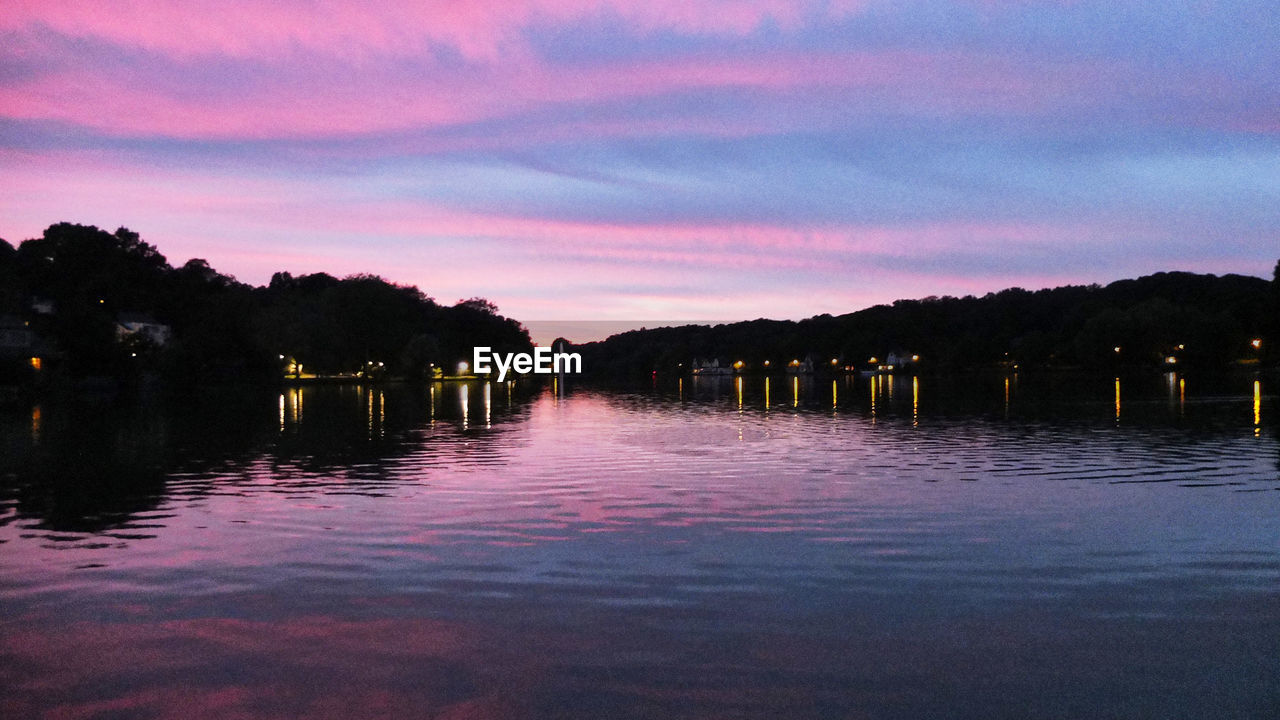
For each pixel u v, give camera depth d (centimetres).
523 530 1243
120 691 668
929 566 1027
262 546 1146
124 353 6712
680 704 642
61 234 10969
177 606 881
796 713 627
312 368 9856
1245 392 5038
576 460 2088
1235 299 11681
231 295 10206
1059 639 775
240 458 2141
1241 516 1312
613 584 959
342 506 1443
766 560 1062
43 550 1125
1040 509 1380
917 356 15100
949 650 750
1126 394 5031
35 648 762
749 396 6212
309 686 676
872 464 1959
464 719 617
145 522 1310
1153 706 637
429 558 1078
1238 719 615
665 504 1452
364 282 11088
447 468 1942
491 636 788
